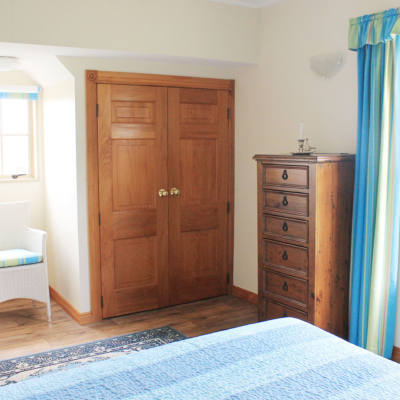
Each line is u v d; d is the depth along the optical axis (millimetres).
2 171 4305
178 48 3561
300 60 3541
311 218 2912
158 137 3883
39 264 3709
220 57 3760
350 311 3074
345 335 3170
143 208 3883
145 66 3773
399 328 2967
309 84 3479
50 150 4141
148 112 3820
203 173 4137
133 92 3730
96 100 3588
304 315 3035
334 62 3189
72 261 3787
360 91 2943
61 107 3801
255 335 1881
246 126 4105
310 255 2949
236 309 4008
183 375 1560
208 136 4121
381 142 2824
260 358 1676
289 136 3686
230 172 4262
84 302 3707
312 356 1693
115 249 3799
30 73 4152
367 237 2896
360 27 2906
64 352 3170
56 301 4199
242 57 3875
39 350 3207
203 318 3809
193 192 4105
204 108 4082
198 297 4234
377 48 2838
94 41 3240
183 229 4086
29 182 4320
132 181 3809
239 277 4316
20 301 4223
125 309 3885
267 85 3861
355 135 3150
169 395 1433
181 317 3832
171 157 3961
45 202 4367
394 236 2838
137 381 1525
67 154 3740
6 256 3646
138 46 3398
